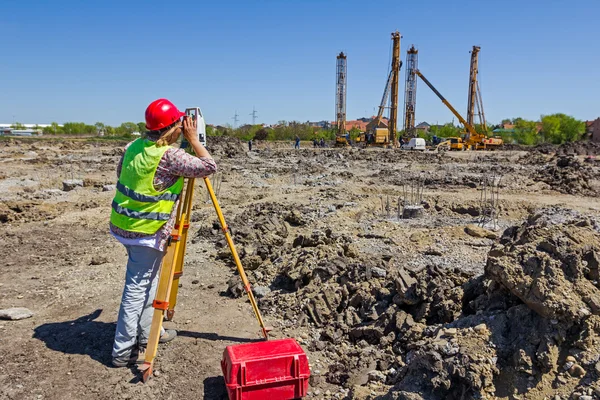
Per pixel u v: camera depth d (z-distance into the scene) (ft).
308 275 18.72
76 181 50.34
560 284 11.48
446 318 14.30
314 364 14.06
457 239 26.08
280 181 60.29
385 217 34.71
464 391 10.76
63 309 17.74
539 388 10.40
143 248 13.25
